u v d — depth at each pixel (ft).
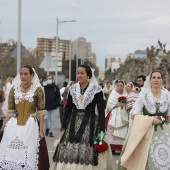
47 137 48.96
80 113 24.91
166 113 24.63
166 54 106.83
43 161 25.43
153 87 24.66
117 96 39.75
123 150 24.56
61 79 133.59
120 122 38.99
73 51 334.03
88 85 25.23
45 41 361.10
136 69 166.61
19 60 61.36
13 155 24.68
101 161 24.38
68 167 24.00
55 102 49.37
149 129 23.86
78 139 24.38
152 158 23.80
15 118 25.49
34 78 26.21
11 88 26.17
